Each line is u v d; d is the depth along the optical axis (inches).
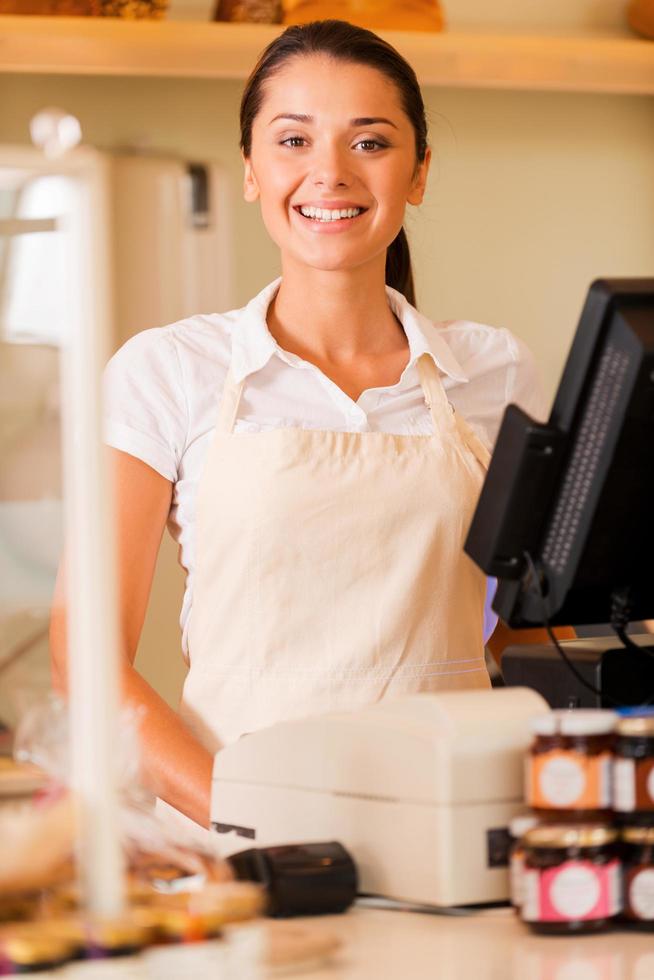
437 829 50.1
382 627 85.2
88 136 148.7
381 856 52.4
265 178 89.1
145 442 89.2
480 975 42.5
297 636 84.9
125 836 48.8
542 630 93.9
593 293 55.0
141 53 137.6
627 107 169.2
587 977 42.2
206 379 90.7
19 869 39.3
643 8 158.9
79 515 38.3
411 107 90.1
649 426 54.9
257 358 89.4
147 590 89.1
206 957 39.6
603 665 61.3
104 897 39.0
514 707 51.9
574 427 56.2
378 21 143.6
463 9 160.2
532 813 50.3
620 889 47.9
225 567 86.6
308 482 85.4
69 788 40.4
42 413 39.8
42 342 39.2
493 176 164.9
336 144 86.7
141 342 92.0
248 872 51.0
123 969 38.1
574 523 56.6
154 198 135.6
